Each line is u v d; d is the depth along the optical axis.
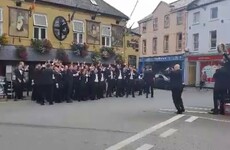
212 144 8.60
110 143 8.53
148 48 51.59
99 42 30.53
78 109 15.33
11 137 9.16
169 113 14.45
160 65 49.38
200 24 41.62
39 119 12.20
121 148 8.02
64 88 18.80
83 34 29.19
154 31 50.28
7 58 23.28
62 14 27.58
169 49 47.16
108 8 32.06
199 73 41.44
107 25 31.33
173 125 11.39
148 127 10.93
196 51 42.28
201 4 41.44
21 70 19.77
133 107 16.55
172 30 46.56
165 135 9.65
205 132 10.22
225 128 10.97
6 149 7.86
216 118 13.14
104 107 16.33
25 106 16.34
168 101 19.94
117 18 32.22
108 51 30.48
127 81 23.27
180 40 45.22
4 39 23.33
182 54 44.19
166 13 47.75
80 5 28.98
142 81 25.00
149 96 23.86
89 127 10.75
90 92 20.69
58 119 12.26
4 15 23.88
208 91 33.38
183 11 44.47
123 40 32.91
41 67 18.61
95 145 8.30
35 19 25.70
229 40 37.59
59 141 8.73
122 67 23.56
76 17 28.62
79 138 9.11
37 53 25.25
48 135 9.47
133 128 10.70
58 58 26.44
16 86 19.39
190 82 42.97
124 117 13.03
